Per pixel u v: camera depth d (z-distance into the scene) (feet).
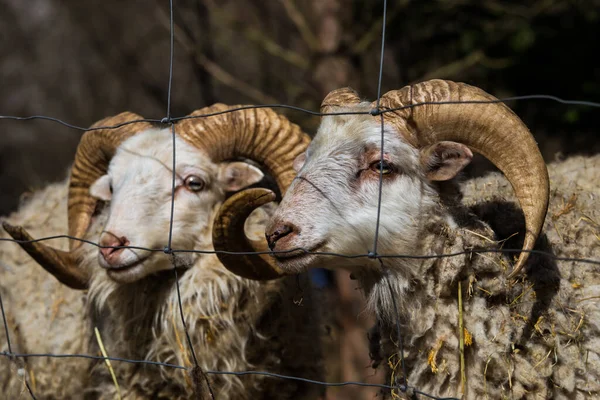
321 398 21.45
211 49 49.14
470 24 40.29
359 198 15.89
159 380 20.03
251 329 19.81
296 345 20.83
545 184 14.47
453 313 15.62
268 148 19.94
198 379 16.12
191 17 49.19
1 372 22.48
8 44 56.08
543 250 15.90
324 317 22.66
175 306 19.43
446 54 40.55
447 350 15.69
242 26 41.06
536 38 39.24
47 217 23.90
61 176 51.29
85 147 21.34
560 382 15.20
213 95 50.19
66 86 55.31
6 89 55.01
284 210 15.99
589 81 39.14
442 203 16.06
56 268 19.58
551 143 38.63
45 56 55.93
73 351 21.52
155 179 19.36
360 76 37.11
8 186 52.70
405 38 41.11
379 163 15.89
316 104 37.50
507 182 17.92
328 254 15.75
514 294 15.52
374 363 17.57
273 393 20.57
